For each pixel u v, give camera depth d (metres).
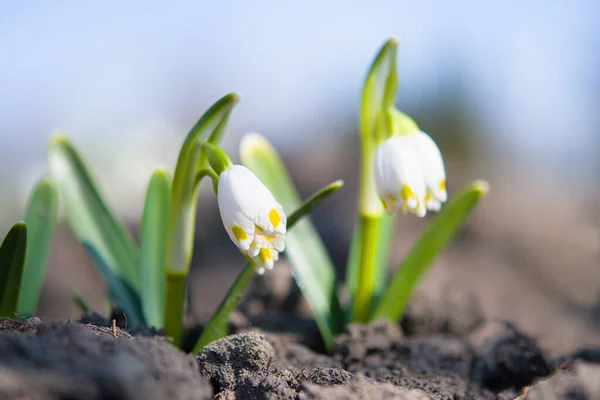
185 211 0.32
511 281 0.52
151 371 0.25
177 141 1.00
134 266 0.36
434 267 0.50
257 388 0.28
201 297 0.54
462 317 0.41
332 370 0.29
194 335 0.35
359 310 0.37
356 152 0.87
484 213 0.67
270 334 0.36
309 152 0.91
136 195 0.84
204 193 0.77
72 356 0.25
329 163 0.84
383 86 0.34
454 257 0.55
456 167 0.96
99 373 0.24
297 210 0.32
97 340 0.26
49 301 0.50
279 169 0.38
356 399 0.27
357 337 0.34
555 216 0.70
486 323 0.41
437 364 0.34
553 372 0.33
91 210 0.36
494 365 0.32
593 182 1.00
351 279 0.39
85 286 0.52
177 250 0.32
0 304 0.31
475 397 0.32
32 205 0.34
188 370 0.26
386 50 0.34
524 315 0.47
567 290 0.52
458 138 1.17
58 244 0.56
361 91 0.35
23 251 0.30
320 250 0.38
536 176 1.02
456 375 0.33
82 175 0.36
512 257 0.57
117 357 0.25
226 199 0.30
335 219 0.61
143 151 0.93
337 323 0.37
